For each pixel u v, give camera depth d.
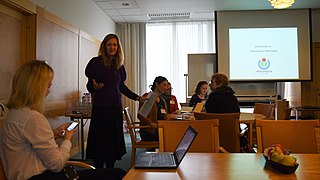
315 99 6.30
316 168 1.22
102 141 2.41
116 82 2.50
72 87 4.28
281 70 6.16
